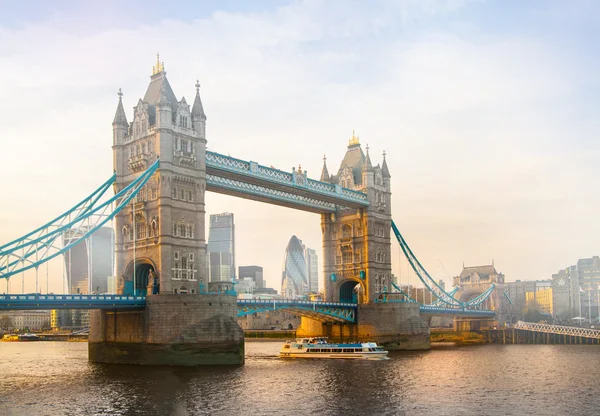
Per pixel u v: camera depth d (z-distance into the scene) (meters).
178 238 109.50
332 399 76.12
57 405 71.44
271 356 132.00
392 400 75.81
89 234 102.62
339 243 160.88
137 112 114.12
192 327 102.31
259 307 130.25
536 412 69.75
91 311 115.44
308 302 141.50
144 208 110.06
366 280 155.25
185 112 113.88
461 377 96.44
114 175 114.50
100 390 80.19
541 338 199.38
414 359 126.25
